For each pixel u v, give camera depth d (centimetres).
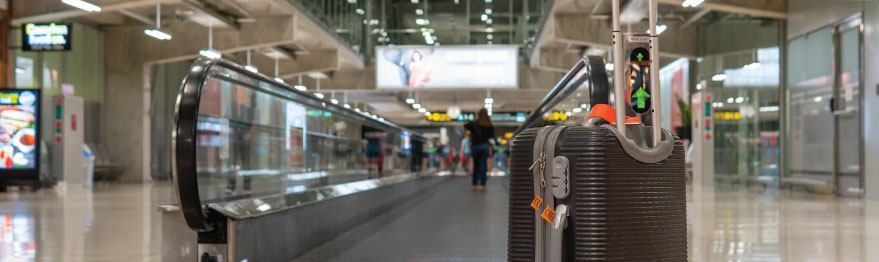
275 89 438
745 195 1098
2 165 1334
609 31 1622
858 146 1018
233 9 1564
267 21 1695
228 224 333
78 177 1493
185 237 338
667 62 2112
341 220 559
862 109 1002
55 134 1448
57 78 1688
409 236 537
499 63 2227
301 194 470
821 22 1123
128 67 1878
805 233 541
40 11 1455
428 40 2894
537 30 2069
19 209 834
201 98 324
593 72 434
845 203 888
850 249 450
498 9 2902
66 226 621
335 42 2080
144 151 1883
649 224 240
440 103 3441
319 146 562
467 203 929
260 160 416
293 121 486
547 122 776
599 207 231
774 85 1320
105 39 1888
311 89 2578
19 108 1338
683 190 256
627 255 234
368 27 2766
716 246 467
